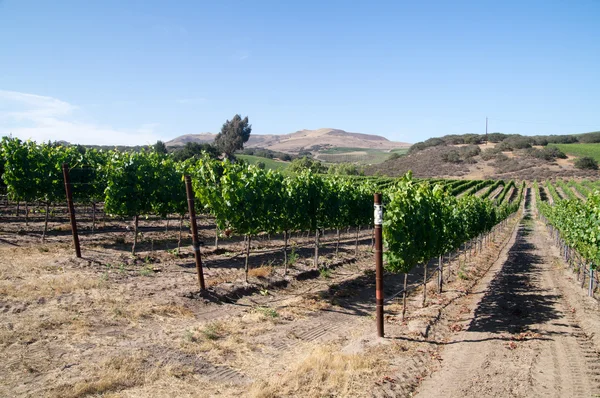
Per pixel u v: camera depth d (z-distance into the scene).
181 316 11.30
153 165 17.83
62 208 28.47
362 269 20.92
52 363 7.80
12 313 9.80
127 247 18.72
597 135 136.12
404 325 12.22
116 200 16.19
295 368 8.54
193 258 18.27
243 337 10.49
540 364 9.19
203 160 19.84
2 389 6.77
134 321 10.40
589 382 8.25
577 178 88.19
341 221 20.67
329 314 13.42
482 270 24.05
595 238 15.01
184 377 7.98
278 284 15.68
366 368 8.67
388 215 11.91
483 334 11.50
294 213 16.78
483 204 27.34
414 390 8.01
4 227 19.91
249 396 7.36
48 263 14.18
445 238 15.17
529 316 13.26
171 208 18.28
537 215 65.12
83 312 10.39
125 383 7.41
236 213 14.09
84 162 20.83
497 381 8.30
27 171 17.91
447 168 108.44
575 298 15.88
